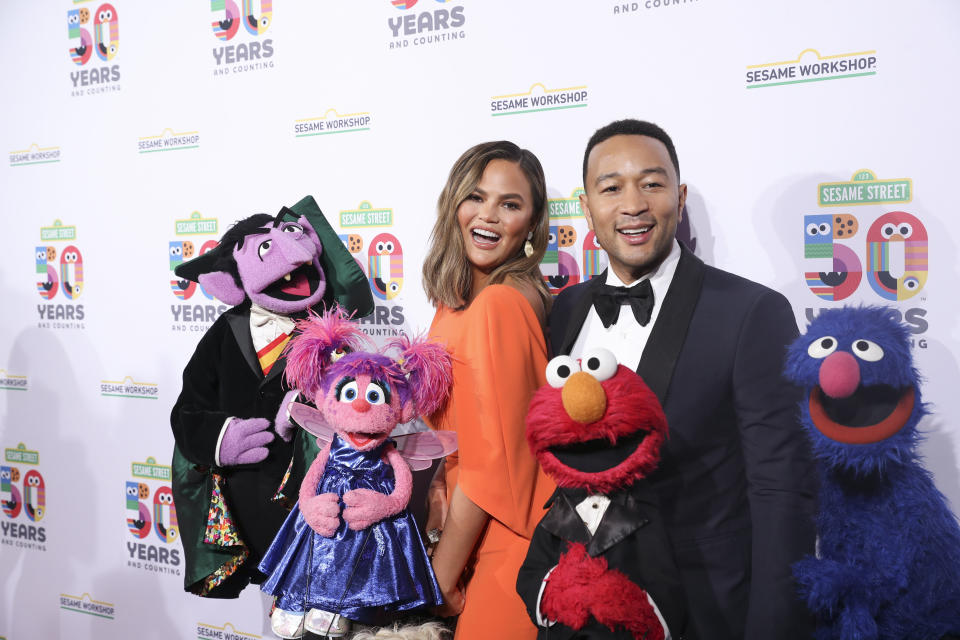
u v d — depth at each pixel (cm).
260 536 164
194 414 166
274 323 167
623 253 134
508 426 133
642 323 133
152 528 218
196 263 170
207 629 212
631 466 112
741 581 127
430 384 134
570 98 164
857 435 112
